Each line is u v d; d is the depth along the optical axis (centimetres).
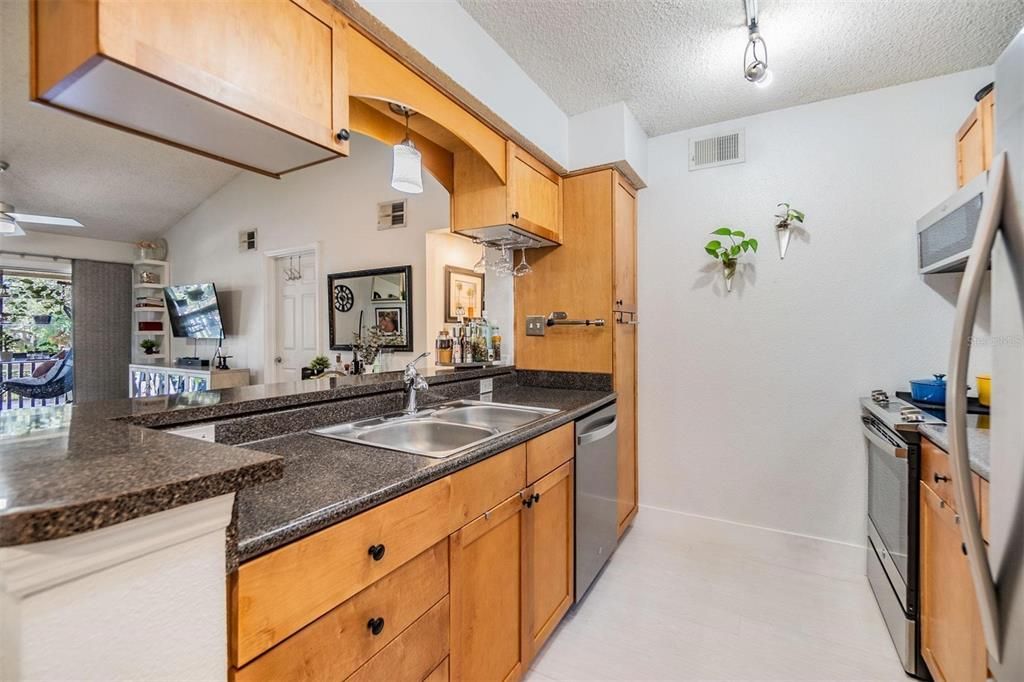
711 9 175
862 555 236
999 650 67
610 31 187
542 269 276
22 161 408
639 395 293
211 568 63
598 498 223
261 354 482
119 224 550
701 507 276
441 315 366
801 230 250
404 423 177
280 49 108
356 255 402
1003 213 68
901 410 181
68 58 83
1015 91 65
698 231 275
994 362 72
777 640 183
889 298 231
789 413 254
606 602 210
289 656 78
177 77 88
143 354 586
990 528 72
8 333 543
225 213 514
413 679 107
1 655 46
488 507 138
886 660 172
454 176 227
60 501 47
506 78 201
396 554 102
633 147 261
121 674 53
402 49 147
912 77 221
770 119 256
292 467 114
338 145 122
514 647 153
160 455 69
